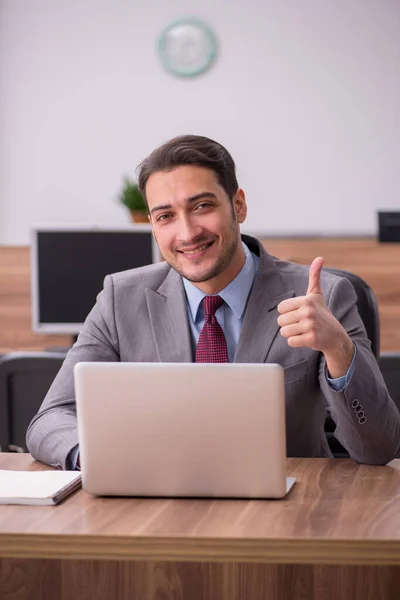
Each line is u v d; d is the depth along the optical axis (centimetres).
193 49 848
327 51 844
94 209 862
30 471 221
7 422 322
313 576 195
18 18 857
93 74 858
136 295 269
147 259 516
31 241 515
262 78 848
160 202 243
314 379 253
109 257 515
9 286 523
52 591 203
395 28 838
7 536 169
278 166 852
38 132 863
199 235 243
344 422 220
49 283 516
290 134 849
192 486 192
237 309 259
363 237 534
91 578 201
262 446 189
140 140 858
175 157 240
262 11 845
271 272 262
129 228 515
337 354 212
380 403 217
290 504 187
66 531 169
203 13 849
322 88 845
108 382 192
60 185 864
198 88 852
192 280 248
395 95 842
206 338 257
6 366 318
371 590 194
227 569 197
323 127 848
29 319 524
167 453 192
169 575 198
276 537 163
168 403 190
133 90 856
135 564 199
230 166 248
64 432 231
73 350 267
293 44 845
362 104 845
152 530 169
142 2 852
